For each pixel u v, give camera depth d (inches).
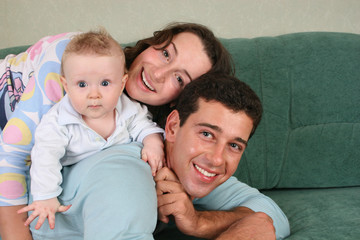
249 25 92.3
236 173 74.0
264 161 75.1
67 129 40.3
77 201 34.2
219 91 39.7
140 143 45.0
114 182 32.1
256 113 40.8
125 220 29.7
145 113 49.1
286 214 59.0
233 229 40.6
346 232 47.6
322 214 55.4
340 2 91.3
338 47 78.1
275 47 78.2
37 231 40.2
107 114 42.6
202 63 49.4
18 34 95.6
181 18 91.8
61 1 92.7
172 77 48.9
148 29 92.8
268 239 40.1
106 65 37.9
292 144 75.4
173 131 43.1
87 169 36.2
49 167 38.0
